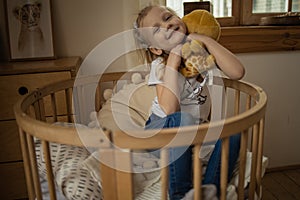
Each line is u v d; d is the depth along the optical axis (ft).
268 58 6.55
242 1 6.57
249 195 3.44
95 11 6.35
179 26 4.13
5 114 5.32
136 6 6.02
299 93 6.87
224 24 6.59
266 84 6.68
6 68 5.31
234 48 6.29
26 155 3.20
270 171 7.14
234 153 3.57
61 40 6.39
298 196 6.26
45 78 5.29
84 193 3.50
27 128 2.88
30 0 6.02
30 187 3.30
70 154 3.91
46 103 5.32
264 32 6.31
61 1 6.23
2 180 5.65
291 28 6.39
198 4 5.86
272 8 6.76
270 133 6.97
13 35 6.01
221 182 2.96
